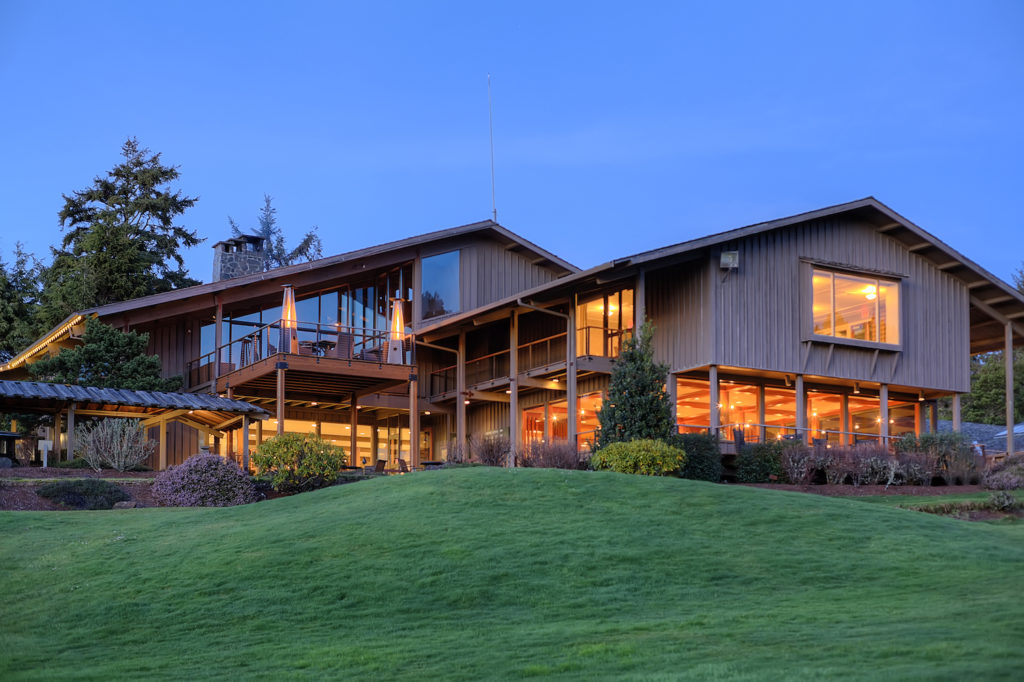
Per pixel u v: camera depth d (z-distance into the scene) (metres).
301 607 12.34
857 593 12.38
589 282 28.17
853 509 17.14
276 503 18.45
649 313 30.09
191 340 30.95
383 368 27.53
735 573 13.43
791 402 31.16
